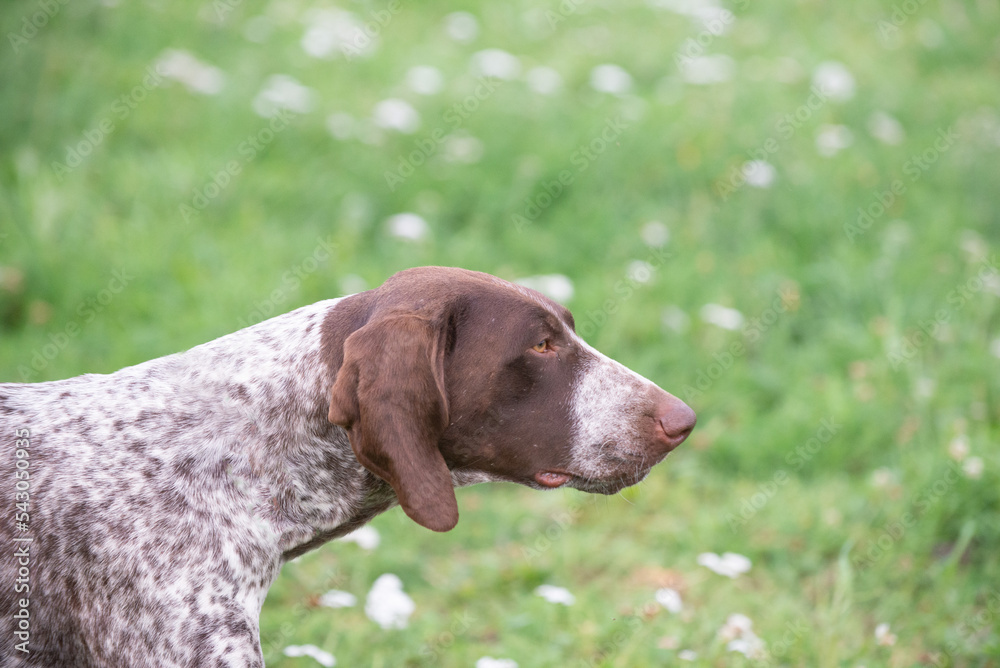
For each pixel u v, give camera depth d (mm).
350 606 4961
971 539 5523
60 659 3424
